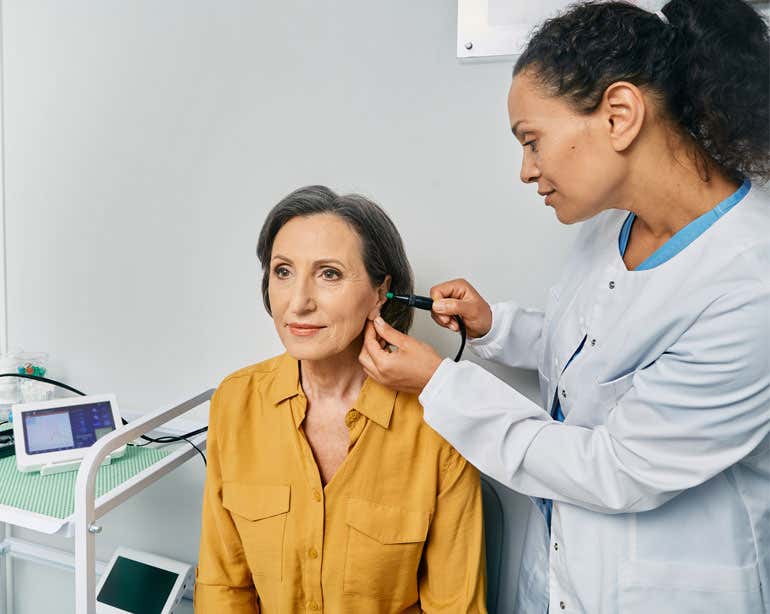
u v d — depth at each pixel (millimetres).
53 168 1447
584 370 805
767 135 651
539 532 1023
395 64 1155
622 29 644
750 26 633
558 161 677
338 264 811
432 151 1160
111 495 965
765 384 613
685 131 669
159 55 1309
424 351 812
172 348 1408
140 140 1355
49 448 1123
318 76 1205
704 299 653
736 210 684
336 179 1229
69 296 1489
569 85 645
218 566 962
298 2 1194
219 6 1247
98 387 1497
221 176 1305
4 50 1441
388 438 893
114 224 1413
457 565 908
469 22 1089
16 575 1646
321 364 909
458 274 1186
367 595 900
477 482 913
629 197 709
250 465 939
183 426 1366
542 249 1131
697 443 646
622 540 758
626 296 771
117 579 1363
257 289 1315
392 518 885
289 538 894
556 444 735
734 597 729
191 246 1354
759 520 747
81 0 1351
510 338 1036
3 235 1524
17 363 1415
